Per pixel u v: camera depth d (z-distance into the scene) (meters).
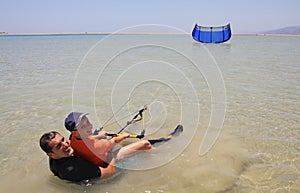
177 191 3.30
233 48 24.64
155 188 3.37
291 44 32.28
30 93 7.84
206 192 3.27
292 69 11.77
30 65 13.78
